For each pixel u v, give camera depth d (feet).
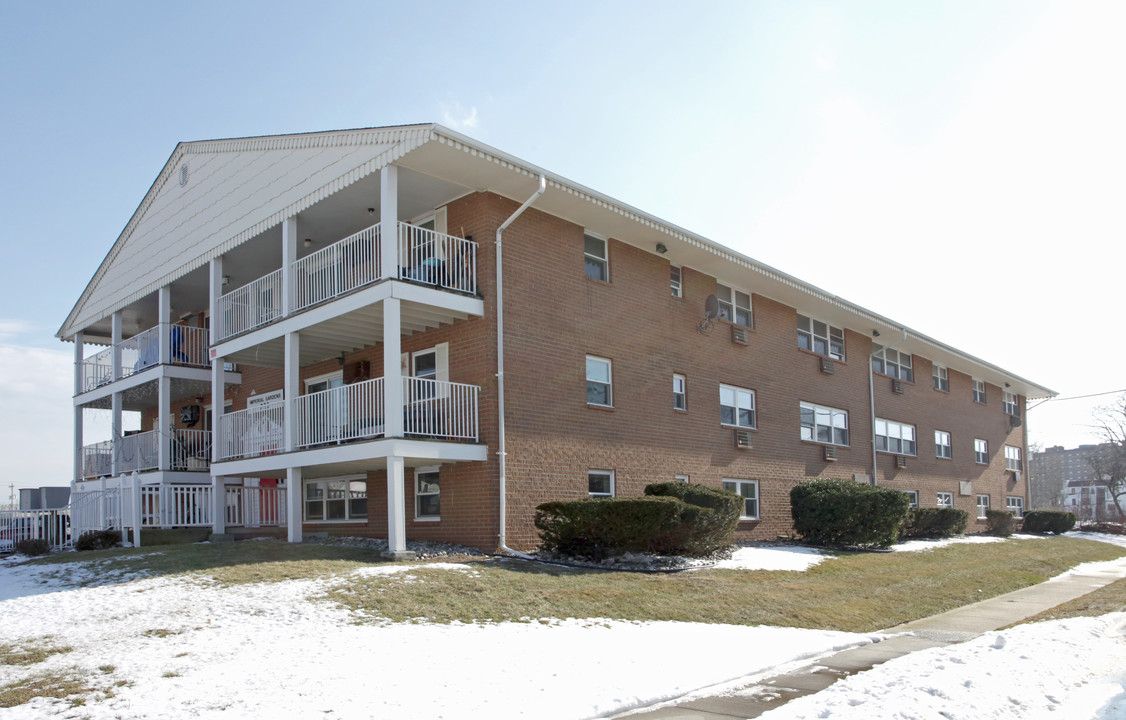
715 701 24.82
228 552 46.62
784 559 57.16
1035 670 27.12
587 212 59.21
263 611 33.06
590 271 62.39
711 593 42.09
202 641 28.81
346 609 33.63
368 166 51.90
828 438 87.97
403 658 27.09
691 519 50.55
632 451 62.80
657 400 66.08
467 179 53.16
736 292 78.54
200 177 70.33
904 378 106.01
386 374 48.73
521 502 53.57
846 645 33.86
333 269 57.06
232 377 76.79
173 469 72.02
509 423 53.57
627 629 33.96
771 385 80.48
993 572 62.13
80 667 25.50
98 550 55.72
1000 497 126.52
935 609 45.80
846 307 87.35
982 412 125.08
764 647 31.91
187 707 21.63
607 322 62.39
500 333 53.47
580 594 38.99
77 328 87.97
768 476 77.66
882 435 98.63
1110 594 50.98
